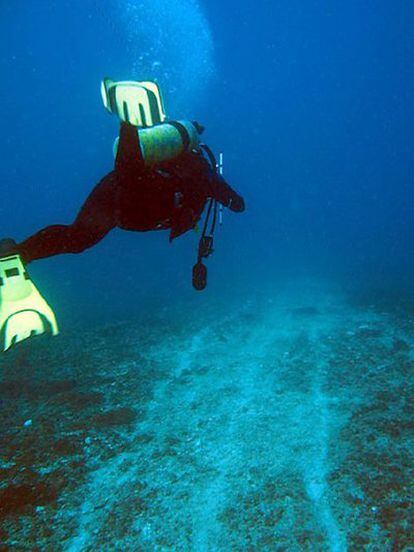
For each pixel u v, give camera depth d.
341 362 6.25
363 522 3.08
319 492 3.44
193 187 2.07
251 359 6.72
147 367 6.69
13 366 7.03
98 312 11.42
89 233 1.83
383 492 3.36
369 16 61.69
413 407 4.73
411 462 3.71
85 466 4.08
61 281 19.77
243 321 9.11
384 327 7.85
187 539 3.07
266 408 4.98
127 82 1.52
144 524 3.25
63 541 3.13
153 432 4.65
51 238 1.76
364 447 4.00
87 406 5.40
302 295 11.67
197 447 4.27
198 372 6.34
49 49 61.41
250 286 13.95
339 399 5.06
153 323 9.51
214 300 11.83
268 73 90.00
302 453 4.00
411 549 2.80
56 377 6.49
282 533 3.04
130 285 16.83
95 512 3.42
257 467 3.84
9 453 4.35
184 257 29.03
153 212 1.94
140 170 1.72
